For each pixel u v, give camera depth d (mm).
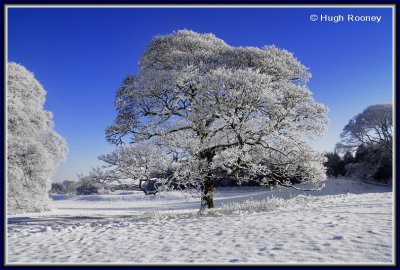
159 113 18094
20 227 16562
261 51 19375
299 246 7527
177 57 18594
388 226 8570
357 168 51906
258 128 17359
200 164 17266
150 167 17188
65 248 9430
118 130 19188
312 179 18969
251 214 14219
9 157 26781
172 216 17328
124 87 19500
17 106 27047
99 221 18719
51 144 31281
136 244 9352
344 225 9234
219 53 19578
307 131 18031
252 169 17906
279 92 16859
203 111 16547
